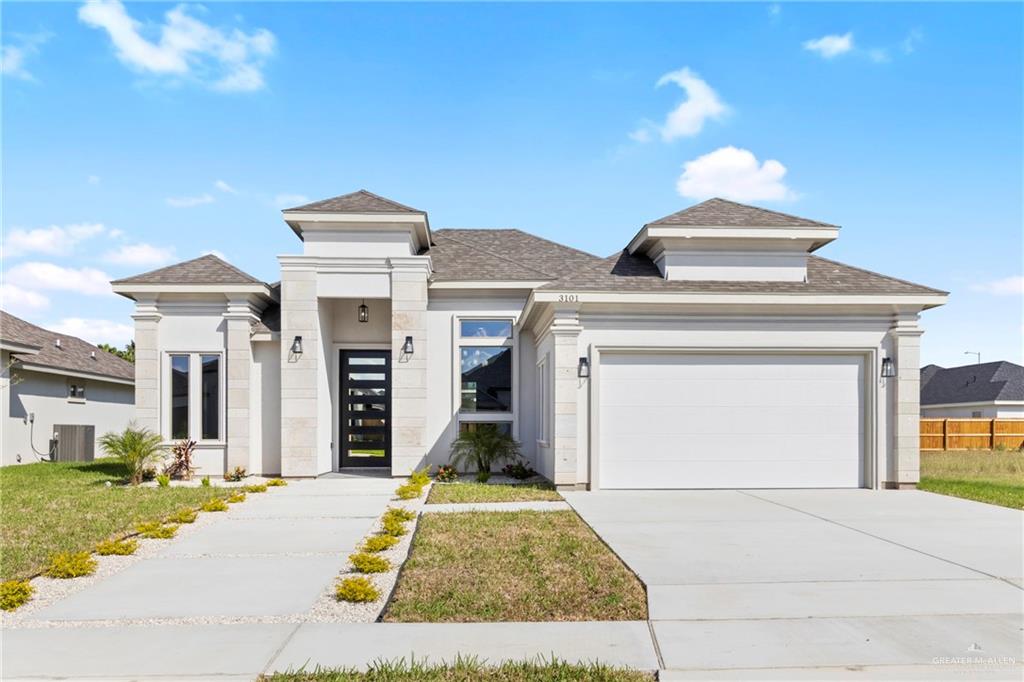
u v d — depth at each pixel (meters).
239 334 16.23
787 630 5.48
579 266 19.11
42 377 23.00
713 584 6.73
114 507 11.52
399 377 16.02
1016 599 6.26
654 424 13.67
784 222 14.52
